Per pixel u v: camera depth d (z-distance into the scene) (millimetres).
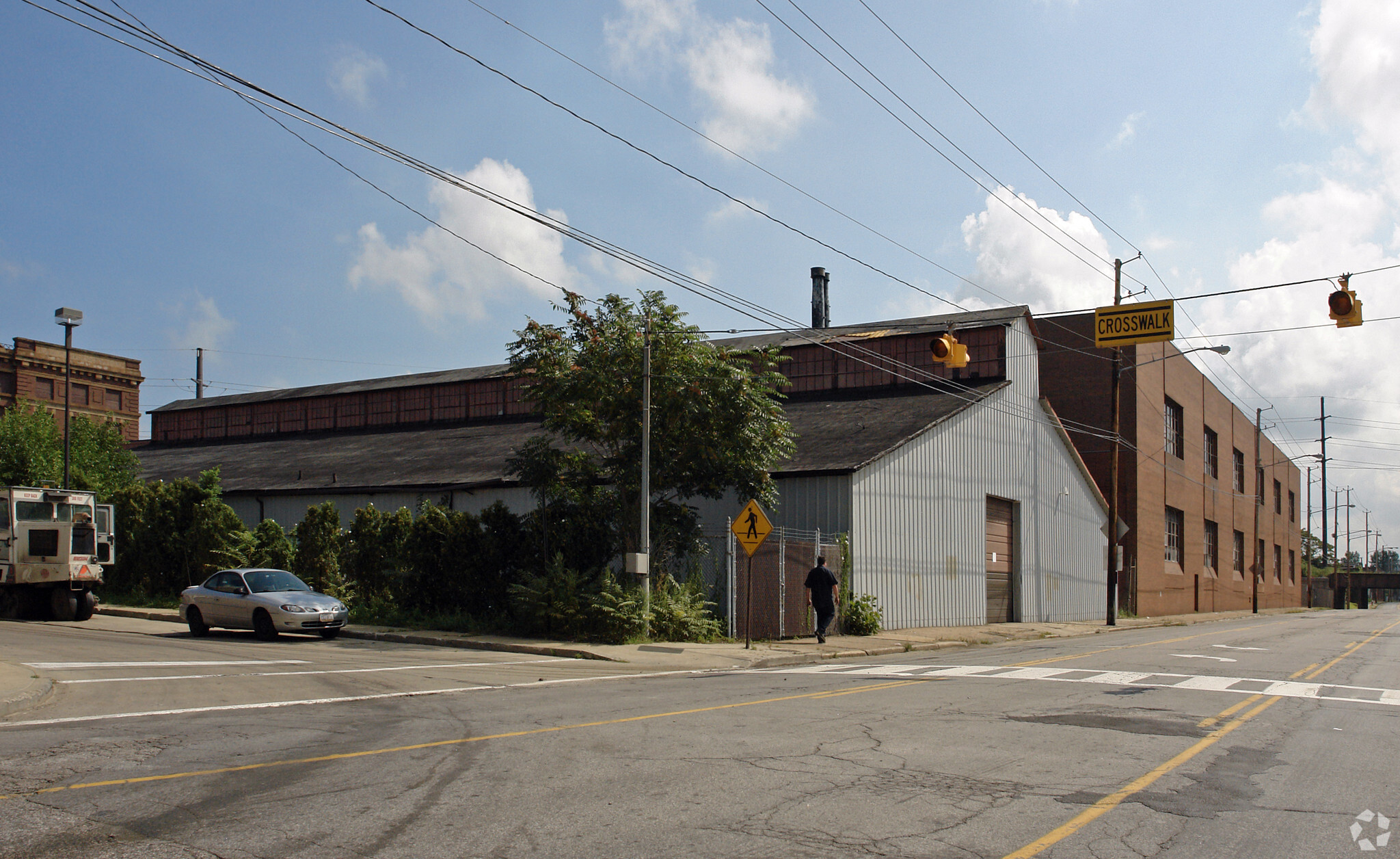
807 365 38750
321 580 26562
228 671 15055
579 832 6051
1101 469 46125
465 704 11812
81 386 69875
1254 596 61188
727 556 22656
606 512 23266
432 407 45406
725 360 21922
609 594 20500
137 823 6141
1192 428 57750
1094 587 42688
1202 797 7191
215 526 29547
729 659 18328
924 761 8344
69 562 25469
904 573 27688
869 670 16844
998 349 35375
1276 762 8586
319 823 6191
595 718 10672
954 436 30984
